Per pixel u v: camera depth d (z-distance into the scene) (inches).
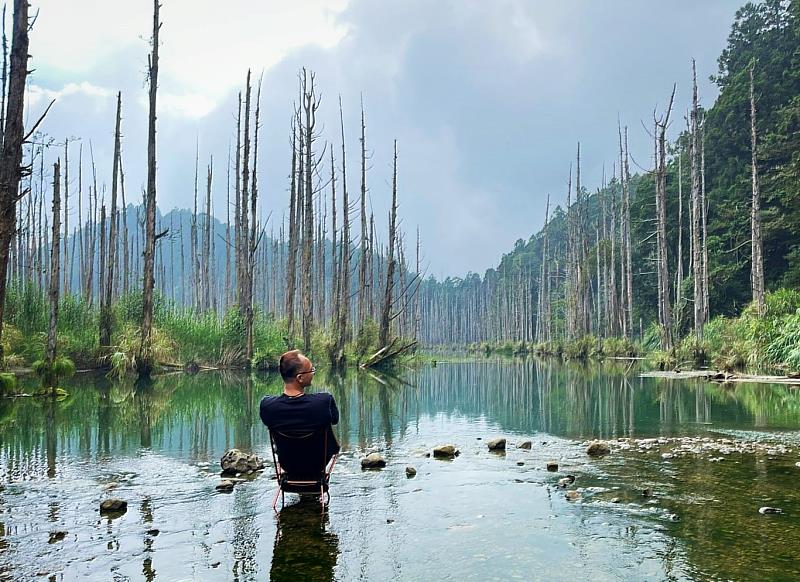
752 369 854.5
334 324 1332.4
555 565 140.7
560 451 297.9
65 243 1443.2
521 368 1273.4
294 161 1237.1
